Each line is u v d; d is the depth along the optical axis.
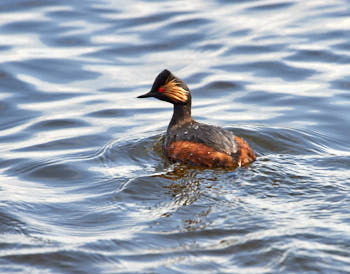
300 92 18.56
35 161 14.19
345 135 15.55
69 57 21.83
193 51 22.27
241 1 26.64
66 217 10.98
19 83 19.83
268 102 18.05
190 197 11.45
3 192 12.19
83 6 26.45
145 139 15.36
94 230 10.38
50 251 9.53
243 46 22.20
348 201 11.00
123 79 20.28
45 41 23.08
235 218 10.43
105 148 14.88
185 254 9.28
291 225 10.03
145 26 24.38
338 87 18.77
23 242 9.92
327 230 9.78
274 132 15.30
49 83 19.98
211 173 12.67
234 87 19.30
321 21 23.88
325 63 20.58
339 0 26.00
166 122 17.03
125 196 11.77
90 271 8.92
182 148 13.55
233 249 9.35
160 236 9.95
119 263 9.10
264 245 9.37
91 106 18.31
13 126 16.95
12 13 25.56
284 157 13.74
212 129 13.68
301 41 22.25
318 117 16.77
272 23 24.06
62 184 12.74
